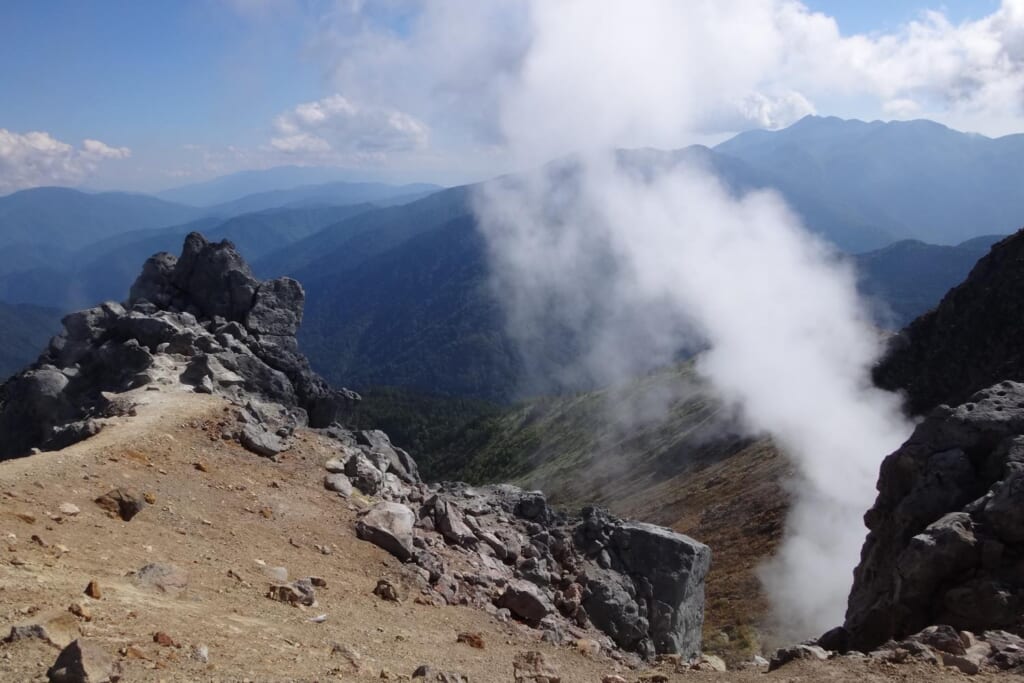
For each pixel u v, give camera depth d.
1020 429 24.17
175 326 43.88
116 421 29.86
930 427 25.78
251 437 30.95
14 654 10.93
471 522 32.31
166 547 20.12
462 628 22.47
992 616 19.16
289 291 49.94
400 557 26.80
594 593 31.03
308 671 13.34
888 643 17.55
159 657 12.06
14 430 42.91
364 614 20.17
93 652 10.71
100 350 43.41
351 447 35.53
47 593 13.87
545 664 18.33
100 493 21.91
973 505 21.84
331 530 26.55
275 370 43.22
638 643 30.83
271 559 22.36
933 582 20.78
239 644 14.12
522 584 28.27
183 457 27.80
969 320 110.38
